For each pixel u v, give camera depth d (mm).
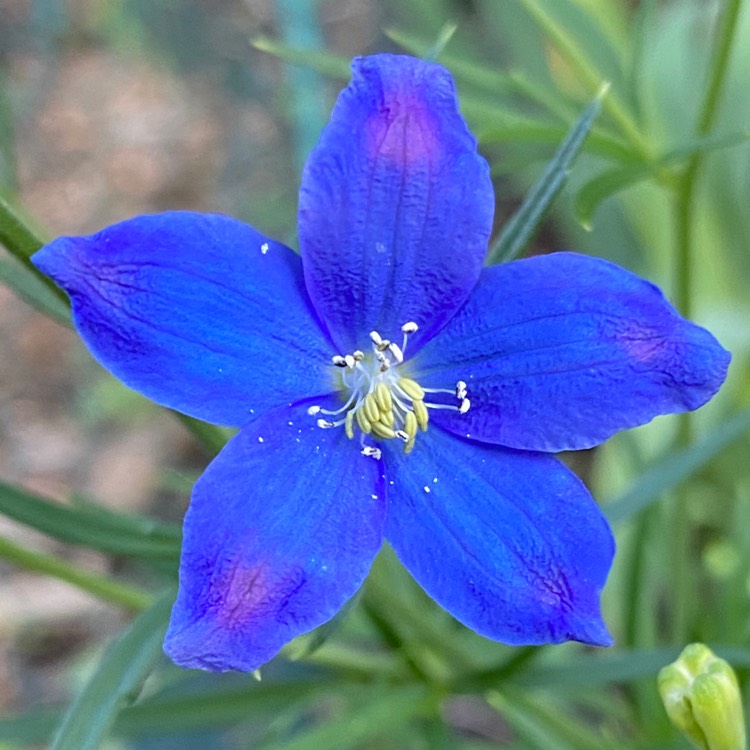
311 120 126
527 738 101
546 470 66
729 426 92
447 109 64
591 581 63
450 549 66
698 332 63
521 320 67
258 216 151
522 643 63
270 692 93
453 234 66
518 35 133
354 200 65
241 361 64
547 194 69
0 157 103
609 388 65
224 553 59
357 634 106
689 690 68
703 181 154
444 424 69
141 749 127
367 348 70
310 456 66
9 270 71
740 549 111
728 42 87
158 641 69
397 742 113
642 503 91
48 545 160
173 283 62
